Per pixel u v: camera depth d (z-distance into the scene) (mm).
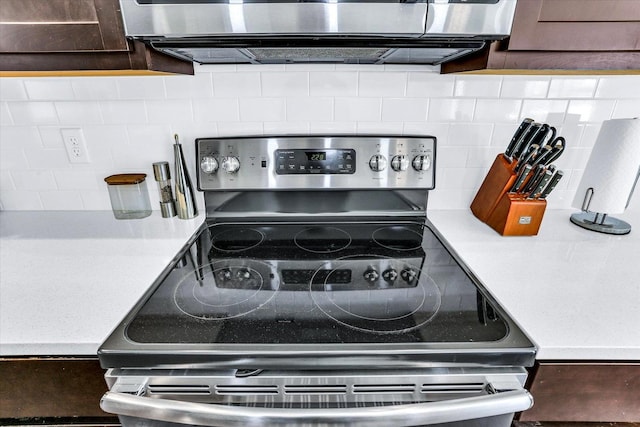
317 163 1051
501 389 602
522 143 977
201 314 665
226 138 1040
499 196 1002
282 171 1051
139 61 743
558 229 1030
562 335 604
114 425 693
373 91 1051
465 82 1042
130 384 607
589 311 663
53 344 596
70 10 691
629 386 633
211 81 1035
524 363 586
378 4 647
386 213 1136
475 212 1127
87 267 822
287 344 588
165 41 713
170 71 860
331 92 1051
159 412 566
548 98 1056
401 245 962
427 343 591
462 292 734
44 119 1067
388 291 743
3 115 1058
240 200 1109
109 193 1100
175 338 602
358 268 843
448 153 1117
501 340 597
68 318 647
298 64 1021
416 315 663
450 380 604
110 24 703
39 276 780
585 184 1025
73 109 1059
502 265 829
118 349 575
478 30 681
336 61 995
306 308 686
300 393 609
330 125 1086
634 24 704
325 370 600
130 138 1095
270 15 649
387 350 578
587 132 1092
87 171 1135
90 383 652
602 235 990
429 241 984
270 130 1089
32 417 687
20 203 1166
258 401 617
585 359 607
